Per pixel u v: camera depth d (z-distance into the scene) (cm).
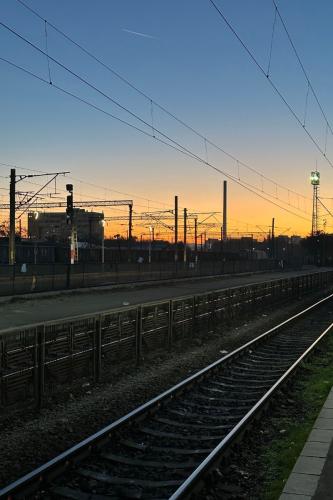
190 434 821
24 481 580
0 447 744
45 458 711
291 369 1220
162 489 611
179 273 5562
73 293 3475
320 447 667
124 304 2833
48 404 967
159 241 13400
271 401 974
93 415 912
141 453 733
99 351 1141
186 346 1647
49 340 973
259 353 1600
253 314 2616
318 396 1027
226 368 1345
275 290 3125
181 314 1680
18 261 5494
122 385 1135
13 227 3822
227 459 693
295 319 2406
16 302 2891
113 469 671
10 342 867
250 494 600
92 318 1117
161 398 952
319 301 3459
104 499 589
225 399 1038
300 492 531
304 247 14650
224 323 2159
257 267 8450
